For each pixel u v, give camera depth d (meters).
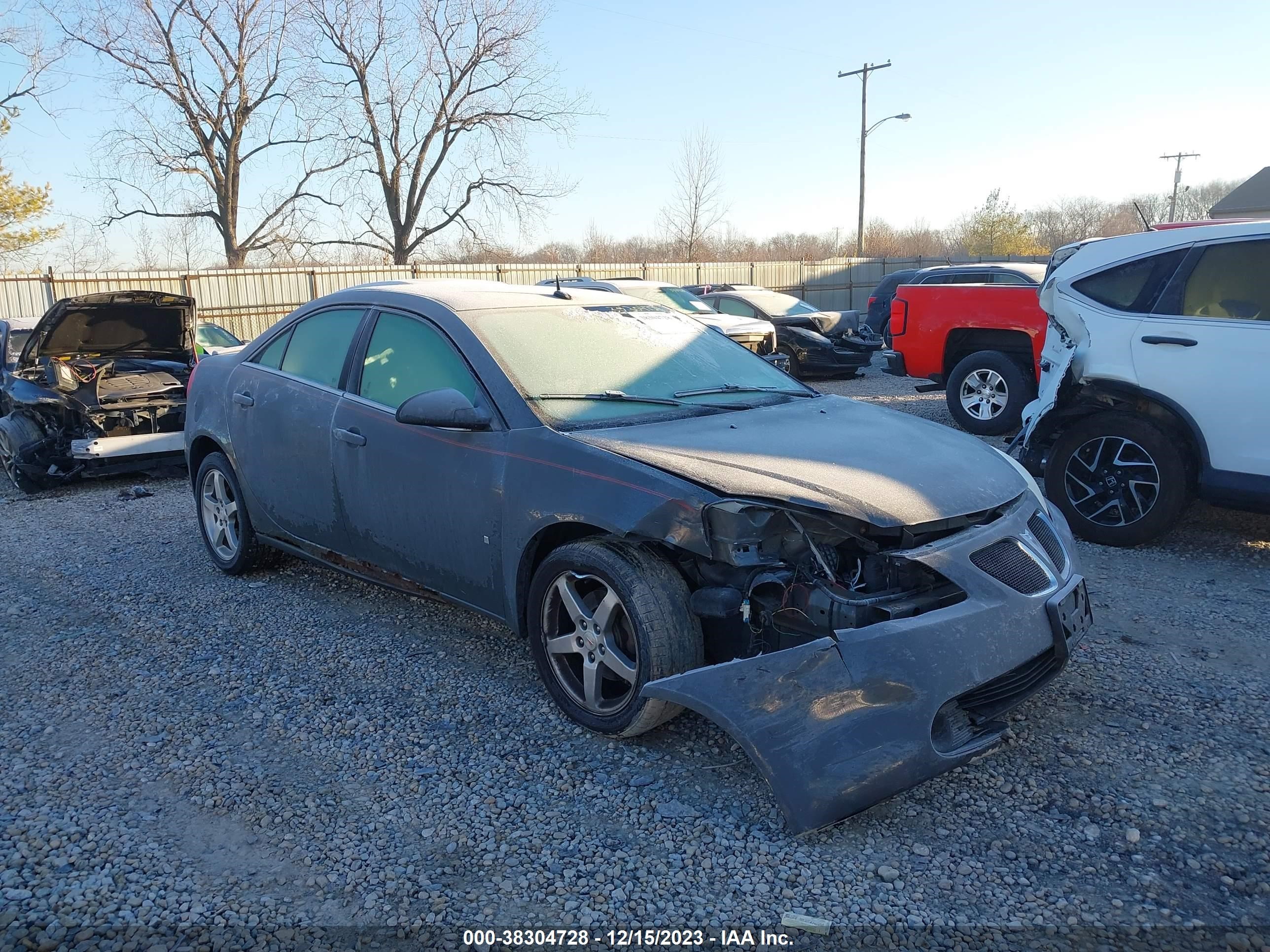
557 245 43.31
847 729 2.69
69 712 3.72
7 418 8.67
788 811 2.65
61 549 6.30
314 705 3.73
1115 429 5.57
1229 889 2.53
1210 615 4.56
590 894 2.55
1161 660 4.02
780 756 2.67
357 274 23.61
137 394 8.66
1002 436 9.55
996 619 2.95
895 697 2.73
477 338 3.93
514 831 2.85
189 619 4.77
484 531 3.69
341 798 3.05
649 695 2.94
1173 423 5.49
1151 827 2.81
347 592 5.16
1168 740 3.33
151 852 2.76
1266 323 5.13
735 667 2.79
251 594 5.17
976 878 2.59
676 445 3.39
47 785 3.15
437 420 3.58
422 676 3.99
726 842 2.78
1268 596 4.82
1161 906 2.46
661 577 3.18
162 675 4.06
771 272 31.00
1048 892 2.53
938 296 9.89
